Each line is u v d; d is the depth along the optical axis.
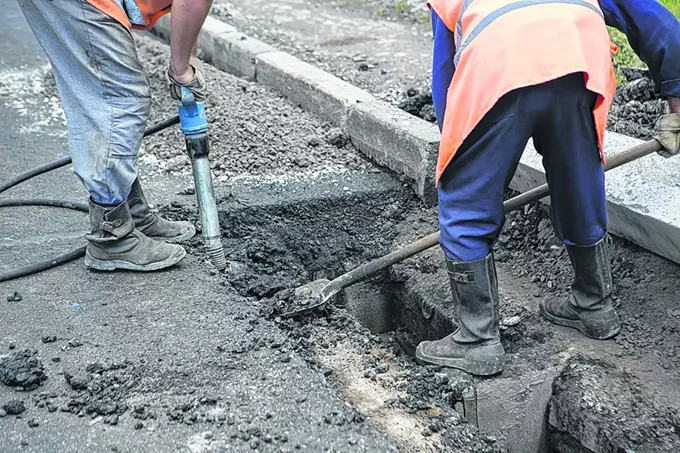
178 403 2.90
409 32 7.31
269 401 2.92
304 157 5.02
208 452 2.68
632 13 3.15
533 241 4.29
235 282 3.78
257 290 3.80
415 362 3.64
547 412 3.43
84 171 3.50
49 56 3.43
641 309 3.68
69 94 3.47
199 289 3.60
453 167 3.13
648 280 3.78
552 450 3.49
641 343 3.53
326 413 2.87
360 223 4.63
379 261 3.74
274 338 3.25
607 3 3.19
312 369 3.11
